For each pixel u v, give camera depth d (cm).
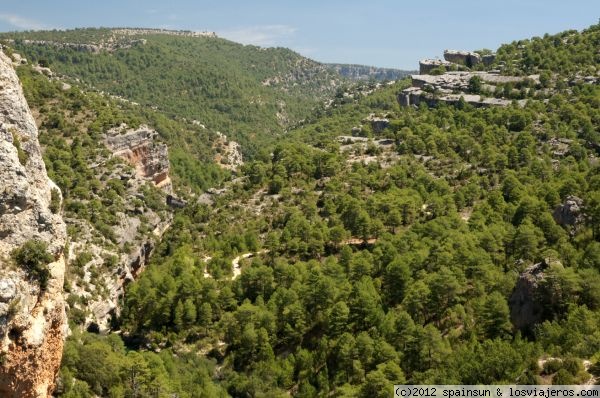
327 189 14938
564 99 19088
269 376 8838
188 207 16600
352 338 8538
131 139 18325
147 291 11250
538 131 16638
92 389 6931
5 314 4103
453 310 8731
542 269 8188
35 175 4769
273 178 16075
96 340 8719
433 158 16538
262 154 18900
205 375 8875
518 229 10000
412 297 8888
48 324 4600
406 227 12731
